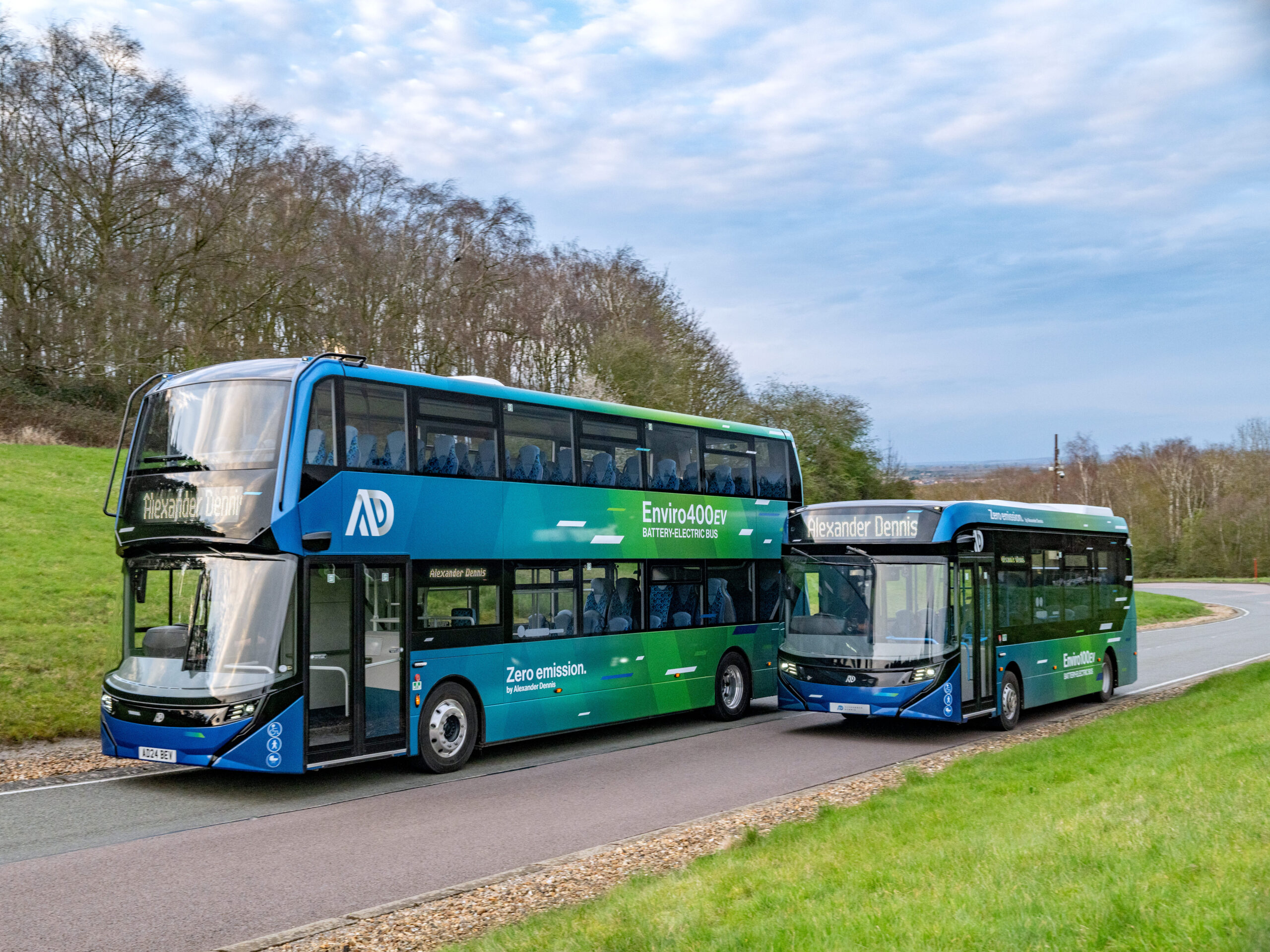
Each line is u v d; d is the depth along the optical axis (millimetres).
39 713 14688
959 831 8531
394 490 12938
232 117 45094
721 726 18062
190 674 11609
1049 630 19000
